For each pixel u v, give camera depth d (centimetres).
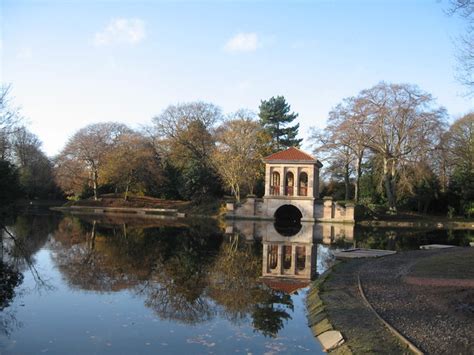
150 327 1187
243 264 2295
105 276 1869
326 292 1527
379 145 6094
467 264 2006
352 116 6094
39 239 3144
